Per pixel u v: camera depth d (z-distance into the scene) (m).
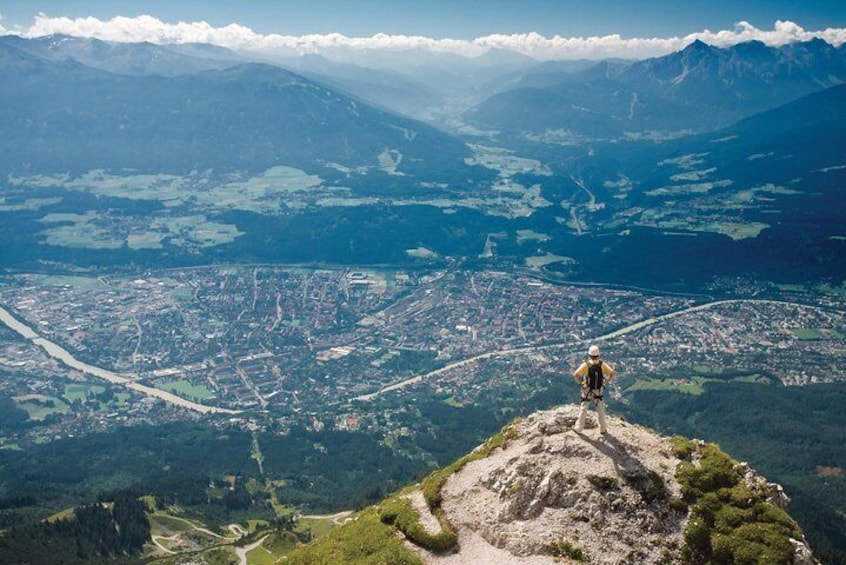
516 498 54.66
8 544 181.38
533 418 65.50
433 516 59.97
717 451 55.69
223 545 197.88
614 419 60.91
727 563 48.41
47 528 196.38
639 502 51.72
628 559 48.97
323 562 60.19
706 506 51.09
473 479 60.59
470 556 53.75
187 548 199.38
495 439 65.44
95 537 196.12
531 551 51.00
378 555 57.56
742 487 52.06
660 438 57.62
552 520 52.28
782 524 49.41
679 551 49.47
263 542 197.62
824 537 184.12
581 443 56.41
